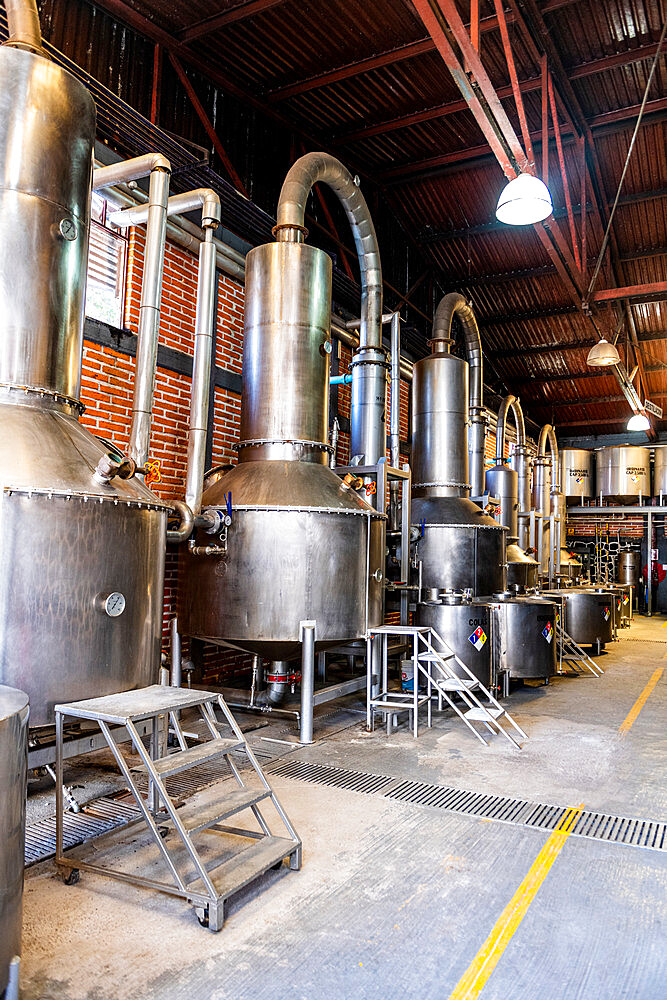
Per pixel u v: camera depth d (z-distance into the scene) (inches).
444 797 153.6
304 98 323.9
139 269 228.8
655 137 382.3
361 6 262.7
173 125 263.6
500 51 304.2
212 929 96.0
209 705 121.7
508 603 280.4
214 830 126.1
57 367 145.9
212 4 242.4
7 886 74.5
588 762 183.0
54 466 133.0
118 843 122.0
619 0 281.3
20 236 138.5
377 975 87.2
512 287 535.2
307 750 188.2
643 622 632.4
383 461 256.5
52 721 128.0
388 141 376.8
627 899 108.4
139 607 145.3
